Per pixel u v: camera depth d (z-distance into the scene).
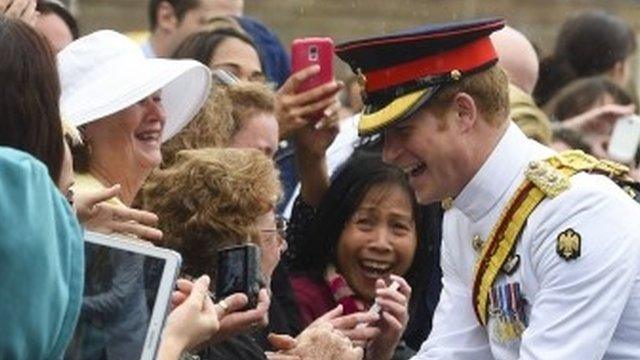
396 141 11.30
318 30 32.97
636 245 10.99
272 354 11.39
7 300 7.78
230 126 12.80
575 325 10.93
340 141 15.79
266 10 32.84
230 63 15.38
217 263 10.69
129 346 8.73
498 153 11.22
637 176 17.41
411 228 13.59
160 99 11.55
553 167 11.16
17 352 7.79
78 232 8.04
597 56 20.22
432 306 13.80
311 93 13.96
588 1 33.06
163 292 8.77
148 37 18.88
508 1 33.91
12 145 8.42
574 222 10.99
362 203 13.51
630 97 18.28
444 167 11.23
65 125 10.62
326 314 12.30
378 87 11.24
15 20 8.55
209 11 18.23
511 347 11.28
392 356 12.63
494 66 11.26
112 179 11.26
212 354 11.02
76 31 15.44
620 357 11.09
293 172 15.34
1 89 8.43
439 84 11.16
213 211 11.14
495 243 11.25
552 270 11.00
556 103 18.34
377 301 12.28
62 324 7.93
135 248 8.82
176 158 11.44
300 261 13.69
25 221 7.82
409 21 33.12
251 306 10.52
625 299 10.97
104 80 11.28
